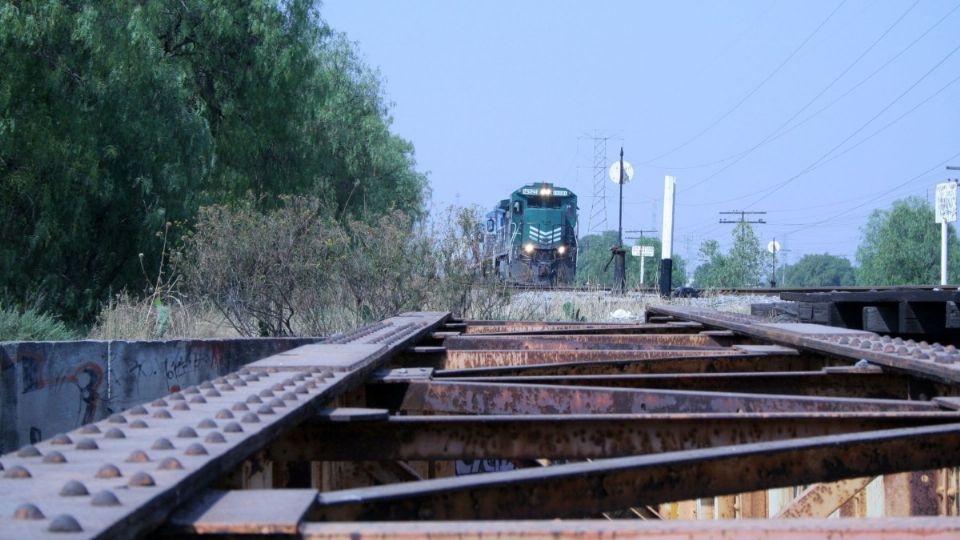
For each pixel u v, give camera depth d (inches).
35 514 293.1
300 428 558.3
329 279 2404.0
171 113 3385.8
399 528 315.9
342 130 5216.5
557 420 559.8
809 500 875.4
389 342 969.5
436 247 2427.4
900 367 744.3
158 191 3353.8
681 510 1200.2
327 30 4170.8
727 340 1275.8
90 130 3164.4
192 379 1481.3
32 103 3038.9
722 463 446.9
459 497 389.1
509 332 1407.5
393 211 2529.5
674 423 565.0
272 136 3986.2
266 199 3983.8
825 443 461.7
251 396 544.1
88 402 1305.4
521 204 6186.0
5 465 380.8
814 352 979.3
